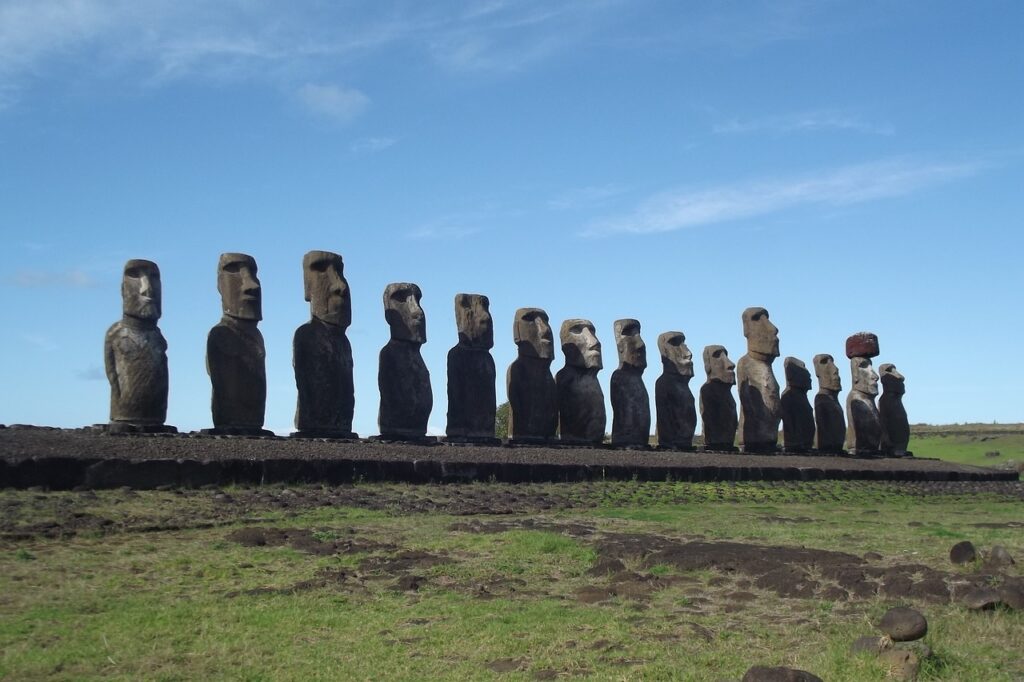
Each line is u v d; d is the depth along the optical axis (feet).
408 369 102.27
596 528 67.67
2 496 63.67
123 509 63.67
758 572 52.16
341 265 98.58
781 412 138.00
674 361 127.65
